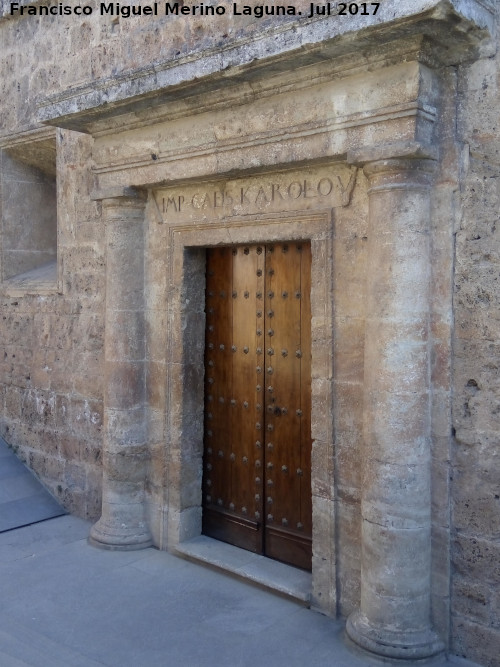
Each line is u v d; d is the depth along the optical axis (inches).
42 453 288.2
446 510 167.3
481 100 158.4
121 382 237.8
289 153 183.6
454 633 167.9
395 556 165.9
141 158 221.8
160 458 236.7
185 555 227.3
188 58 183.0
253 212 205.9
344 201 183.3
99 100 207.5
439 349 166.4
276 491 216.2
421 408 165.8
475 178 159.5
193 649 173.3
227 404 229.3
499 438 158.4
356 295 182.9
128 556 231.9
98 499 263.6
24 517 267.0
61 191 272.7
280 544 216.4
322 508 191.5
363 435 174.9
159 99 200.1
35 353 290.2
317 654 170.6
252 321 220.1
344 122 170.4
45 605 197.2
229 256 226.2
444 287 164.7
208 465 236.2
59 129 271.4
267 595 203.3
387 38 152.4
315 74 172.4
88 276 263.1
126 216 235.0
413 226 163.6
